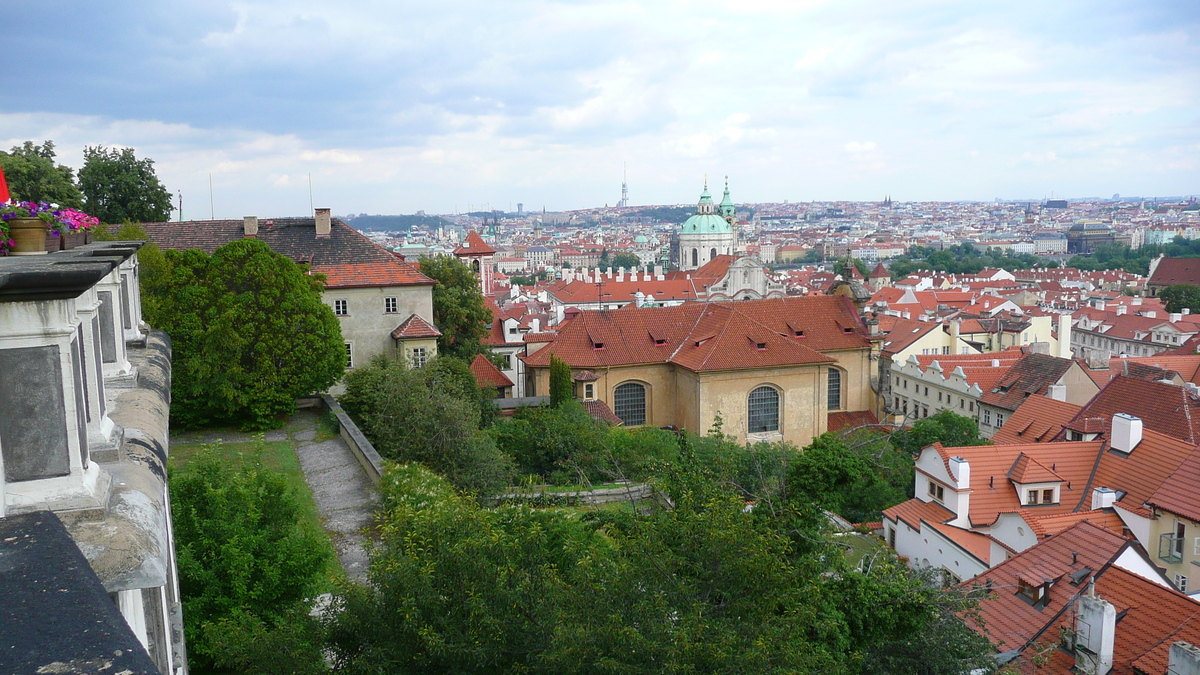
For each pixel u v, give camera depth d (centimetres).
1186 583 3450
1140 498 3891
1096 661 2469
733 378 6194
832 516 4819
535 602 1647
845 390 7225
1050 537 3203
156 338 2034
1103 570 2841
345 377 5419
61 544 533
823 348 7069
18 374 725
